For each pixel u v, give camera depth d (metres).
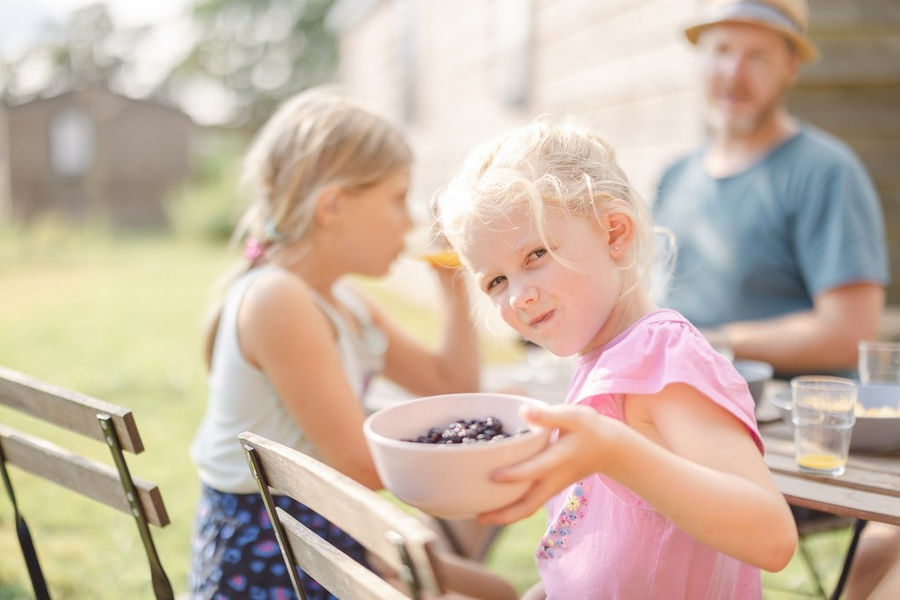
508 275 1.22
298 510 1.78
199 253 18.47
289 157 1.96
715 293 3.01
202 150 29.12
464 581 1.96
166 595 1.49
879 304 2.73
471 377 2.35
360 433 1.80
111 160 26.52
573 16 6.02
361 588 1.07
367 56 14.60
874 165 4.02
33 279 13.48
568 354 1.25
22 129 26.66
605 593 1.29
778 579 2.91
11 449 1.71
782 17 2.83
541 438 0.98
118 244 20.52
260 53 38.25
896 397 1.87
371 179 1.94
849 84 3.96
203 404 5.62
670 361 1.15
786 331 2.72
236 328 1.85
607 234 1.25
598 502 1.32
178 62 39.88
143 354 7.41
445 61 9.61
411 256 2.23
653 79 4.78
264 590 1.76
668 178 3.27
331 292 2.07
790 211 2.83
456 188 1.31
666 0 4.60
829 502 1.40
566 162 1.28
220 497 1.84
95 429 1.46
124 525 3.55
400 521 0.92
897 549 1.77
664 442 1.19
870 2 3.88
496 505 0.98
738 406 1.12
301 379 1.77
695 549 1.27
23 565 3.12
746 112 2.93
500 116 7.79
